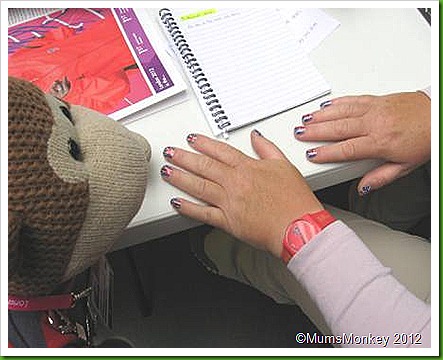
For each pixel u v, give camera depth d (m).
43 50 0.65
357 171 0.64
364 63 0.66
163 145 0.62
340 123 0.62
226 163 0.60
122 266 0.99
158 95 0.63
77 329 0.53
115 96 0.63
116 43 0.66
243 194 0.59
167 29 0.67
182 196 0.60
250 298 1.00
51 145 0.40
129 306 0.99
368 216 0.86
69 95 0.62
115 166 0.46
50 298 0.49
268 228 0.58
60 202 0.40
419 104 0.63
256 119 0.63
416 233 0.88
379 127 0.62
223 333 0.98
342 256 0.55
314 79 0.65
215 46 0.66
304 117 0.63
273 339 0.98
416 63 0.67
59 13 0.67
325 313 0.56
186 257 1.02
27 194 0.39
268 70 0.65
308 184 0.63
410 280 0.66
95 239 0.45
